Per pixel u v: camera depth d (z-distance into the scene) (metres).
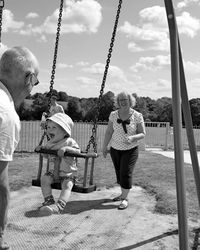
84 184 4.24
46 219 4.46
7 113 1.95
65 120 4.29
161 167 8.71
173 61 2.64
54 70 4.67
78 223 4.38
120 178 5.09
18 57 2.17
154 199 5.62
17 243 3.70
